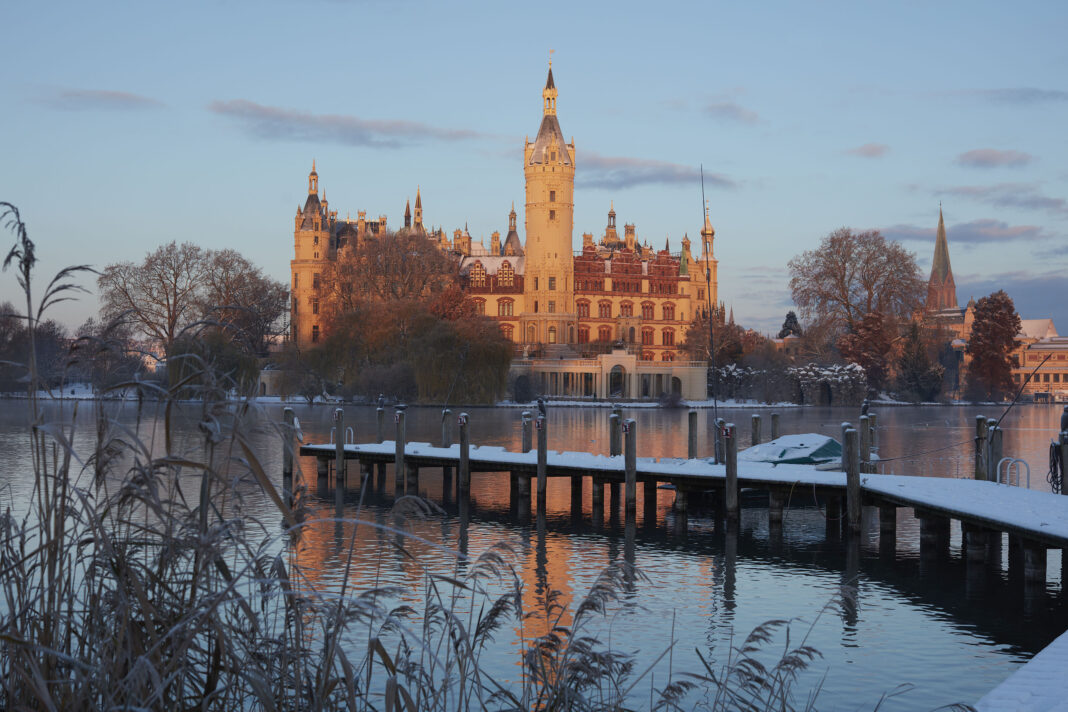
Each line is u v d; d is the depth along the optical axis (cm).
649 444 5531
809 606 1842
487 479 3919
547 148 15388
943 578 2106
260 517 2509
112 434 588
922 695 1327
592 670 710
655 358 17062
